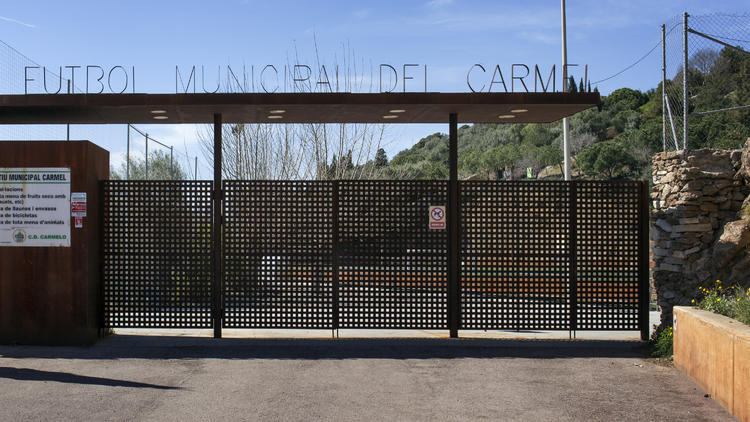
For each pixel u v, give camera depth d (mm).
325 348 7836
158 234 8344
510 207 8398
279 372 6586
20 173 7746
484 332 9070
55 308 7762
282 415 5086
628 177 50375
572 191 8336
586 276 8383
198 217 8359
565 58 16375
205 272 8398
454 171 8422
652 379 6363
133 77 8102
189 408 5258
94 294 8023
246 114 8570
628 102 68812
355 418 5020
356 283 8391
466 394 5770
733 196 8148
